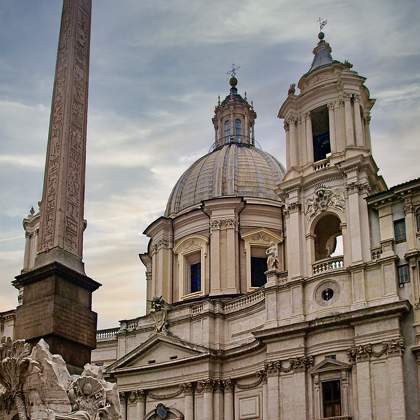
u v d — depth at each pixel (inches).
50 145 1012.5
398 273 1594.5
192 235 2325.3
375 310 1550.2
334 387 1610.5
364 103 1934.1
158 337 2075.5
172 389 2025.1
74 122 1021.2
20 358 826.2
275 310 1776.6
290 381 1683.1
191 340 2028.8
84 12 1104.8
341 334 1625.2
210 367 1948.8
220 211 2290.8
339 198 1769.2
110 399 858.1
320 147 1978.3
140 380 2090.3
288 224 1847.9
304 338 1688.0
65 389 797.2
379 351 1541.6
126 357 2126.0
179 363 2005.4
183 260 2333.9
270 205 2315.5
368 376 1540.4
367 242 1675.7
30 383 802.8
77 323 909.8
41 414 774.5
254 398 1857.8
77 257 951.6
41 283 908.0
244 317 1968.5
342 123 1849.2
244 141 2706.7
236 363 1936.5
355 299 1621.6
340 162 1763.0
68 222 956.6
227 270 2220.7
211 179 2436.0
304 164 1888.5
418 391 1472.7
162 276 2343.8
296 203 1843.0
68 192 971.9
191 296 2260.1
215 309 2033.7
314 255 1795.0
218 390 1945.1
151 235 2469.2
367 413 1513.3
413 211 1621.6
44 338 871.7
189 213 2338.8
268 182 2421.3
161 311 2122.3
